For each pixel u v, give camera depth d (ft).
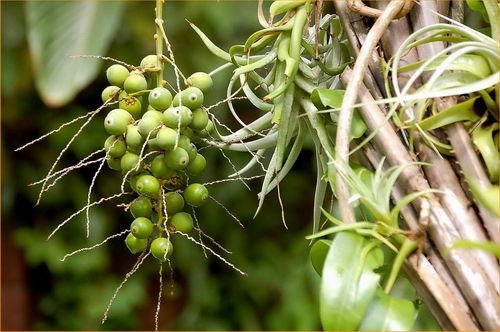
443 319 2.41
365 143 2.54
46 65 4.97
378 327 2.37
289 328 8.07
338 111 2.60
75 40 5.01
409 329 2.36
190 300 8.80
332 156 2.58
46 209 9.05
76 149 8.80
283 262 8.82
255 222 8.95
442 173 2.50
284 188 9.09
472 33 2.51
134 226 2.56
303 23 2.60
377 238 2.42
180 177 2.62
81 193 8.98
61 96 4.92
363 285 2.36
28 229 8.93
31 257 8.80
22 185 9.02
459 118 2.50
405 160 2.50
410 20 2.63
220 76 7.72
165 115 2.51
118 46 8.18
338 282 2.37
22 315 9.20
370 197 2.43
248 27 8.00
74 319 8.96
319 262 2.54
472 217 2.45
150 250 2.57
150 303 9.41
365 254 2.39
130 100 2.58
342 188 2.45
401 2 2.55
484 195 2.30
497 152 2.47
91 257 8.83
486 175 2.47
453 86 2.50
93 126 8.92
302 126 2.72
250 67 2.61
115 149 2.56
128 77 2.58
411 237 2.41
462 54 2.51
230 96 2.71
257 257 8.91
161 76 2.63
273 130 2.79
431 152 2.52
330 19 2.78
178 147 2.53
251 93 2.76
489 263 2.41
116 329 8.96
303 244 8.64
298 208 9.13
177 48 7.94
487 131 2.49
